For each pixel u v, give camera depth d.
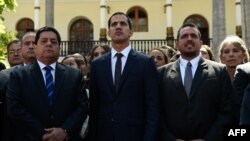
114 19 5.42
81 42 25.80
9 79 5.42
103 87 5.25
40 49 5.42
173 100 5.21
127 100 5.14
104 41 24.64
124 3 26.97
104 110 5.20
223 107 5.17
